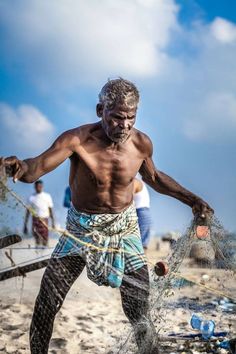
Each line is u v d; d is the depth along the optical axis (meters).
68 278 5.05
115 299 8.39
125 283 5.11
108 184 5.02
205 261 5.57
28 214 4.86
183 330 6.38
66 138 4.91
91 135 4.99
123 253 5.09
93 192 5.03
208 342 5.91
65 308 7.62
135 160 5.11
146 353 5.12
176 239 5.43
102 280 5.11
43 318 4.96
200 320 6.02
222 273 5.81
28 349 5.90
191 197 5.35
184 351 5.76
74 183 5.14
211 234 5.41
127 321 7.11
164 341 5.98
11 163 4.42
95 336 6.45
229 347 5.74
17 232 4.80
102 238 5.07
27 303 7.34
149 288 5.11
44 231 5.26
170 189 5.36
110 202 5.05
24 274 5.39
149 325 5.09
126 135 4.84
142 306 5.08
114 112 4.77
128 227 5.14
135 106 4.81
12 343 6.06
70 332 6.54
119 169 5.01
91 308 7.71
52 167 4.82
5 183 4.36
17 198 4.54
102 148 4.99
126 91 4.76
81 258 5.08
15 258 5.61
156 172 5.35
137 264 5.09
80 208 5.11
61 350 5.91
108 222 5.08
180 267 5.54
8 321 6.71
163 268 5.11
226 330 6.36
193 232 5.36
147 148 5.17
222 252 5.50
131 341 5.29
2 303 7.29
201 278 6.82
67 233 4.87
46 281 5.00
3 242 4.79
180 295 7.70
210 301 7.65
